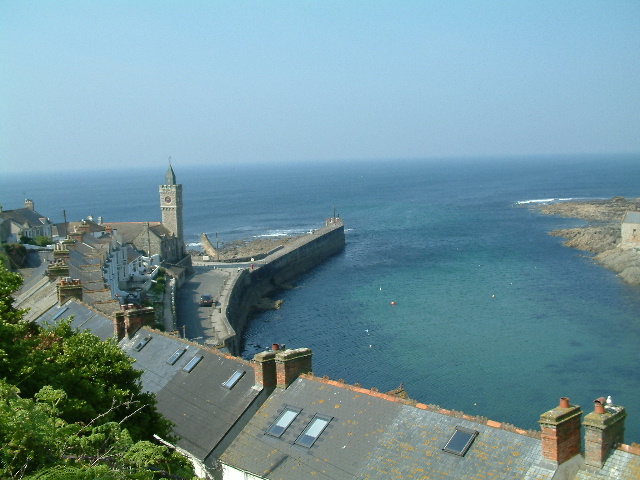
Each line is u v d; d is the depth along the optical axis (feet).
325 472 93.91
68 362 106.73
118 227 471.21
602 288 407.85
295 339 324.60
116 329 154.51
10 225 411.75
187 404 120.16
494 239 638.94
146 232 444.96
